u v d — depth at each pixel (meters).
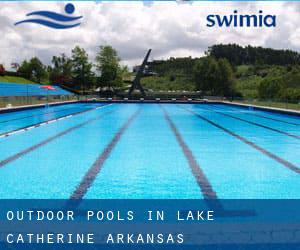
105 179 4.75
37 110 19.75
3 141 8.17
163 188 4.31
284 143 8.04
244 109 21.95
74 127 11.16
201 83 39.47
